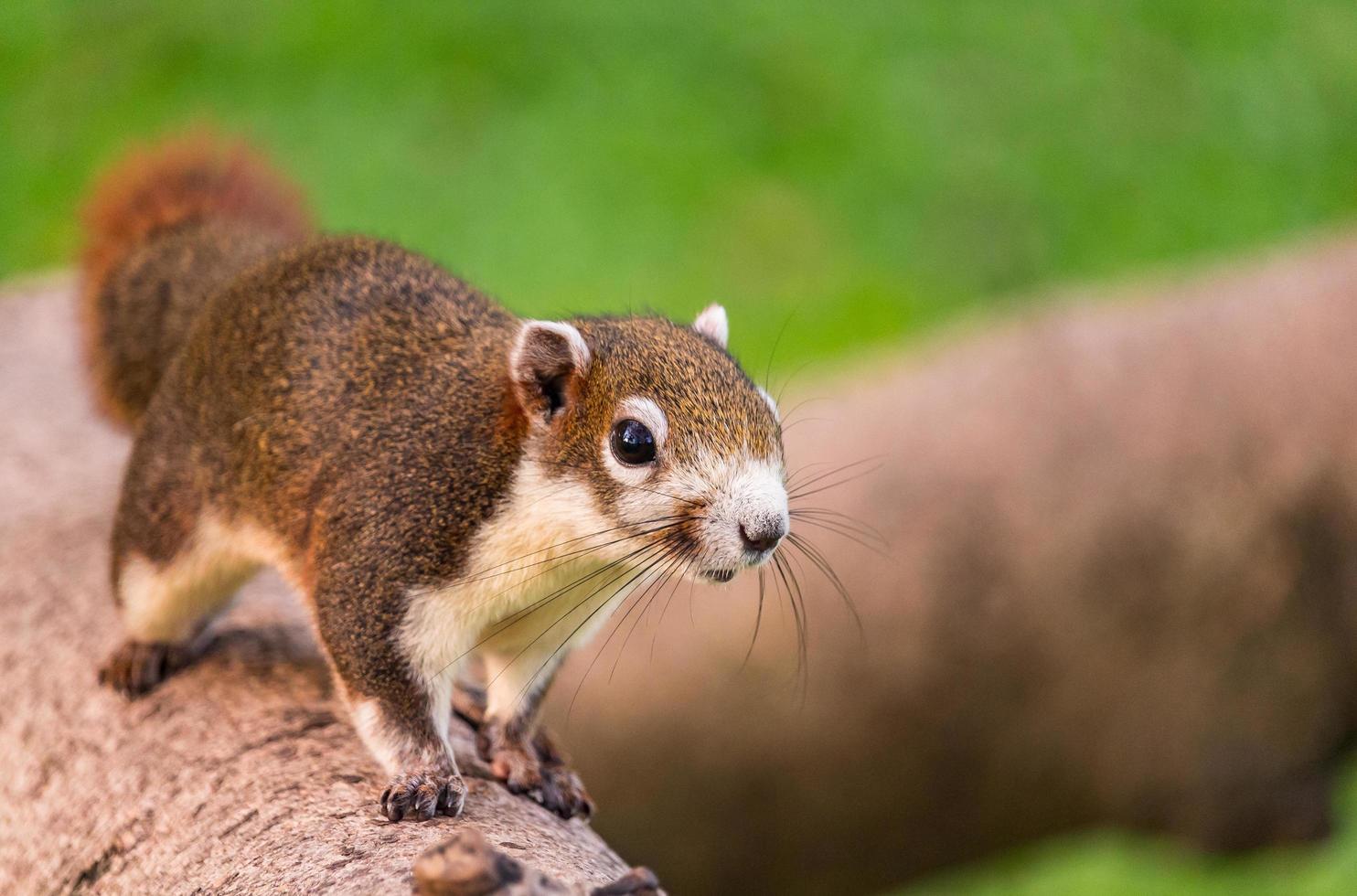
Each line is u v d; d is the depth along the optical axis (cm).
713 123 1856
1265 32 2089
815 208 1808
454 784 636
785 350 1661
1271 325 1330
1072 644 1267
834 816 1280
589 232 1734
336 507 701
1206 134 1966
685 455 695
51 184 1720
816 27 1984
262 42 1875
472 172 1773
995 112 1944
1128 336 1359
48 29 1883
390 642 678
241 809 646
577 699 1235
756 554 686
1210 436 1287
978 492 1283
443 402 713
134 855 652
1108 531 1270
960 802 1297
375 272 777
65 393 1159
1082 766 1291
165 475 776
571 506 698
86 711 756
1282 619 1267
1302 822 1288
